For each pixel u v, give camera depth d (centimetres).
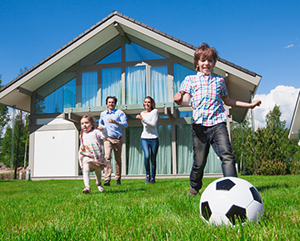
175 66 1234
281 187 405
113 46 1295
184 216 212
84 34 1152
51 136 1263
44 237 164
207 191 194
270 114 2886
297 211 212
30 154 1265
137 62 1262
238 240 142
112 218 217
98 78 1287
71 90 1254
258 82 986
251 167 1424
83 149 425
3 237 172
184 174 1145
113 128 605
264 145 1365
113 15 1147
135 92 1216
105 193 416
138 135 1211
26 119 2944
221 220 176
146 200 304
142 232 171
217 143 285
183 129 1184
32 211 269
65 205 304
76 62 1301
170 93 1205
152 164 631
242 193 180
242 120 1797
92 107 1187
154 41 1173
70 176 1220
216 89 302
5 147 2895
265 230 155
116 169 627
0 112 2562
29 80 1203
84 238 161
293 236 146
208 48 311
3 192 546
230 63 1004
